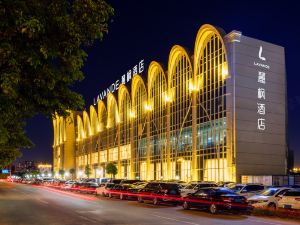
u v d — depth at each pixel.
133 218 21.33
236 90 55.84
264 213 23.33
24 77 8.76
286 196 24.39
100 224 18.69
